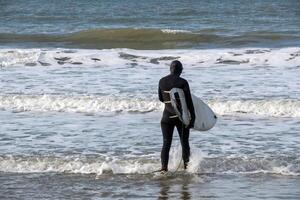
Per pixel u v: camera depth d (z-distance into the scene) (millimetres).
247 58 71688
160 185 31094
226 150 36719
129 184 31250
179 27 133750
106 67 68438
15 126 43594
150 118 45969
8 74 64312
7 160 34562
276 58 71500
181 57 72688
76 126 43531
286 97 50562
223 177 32312
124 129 42500
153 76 62188
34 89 55094
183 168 33594
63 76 62594
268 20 149000
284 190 30047
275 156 35188
